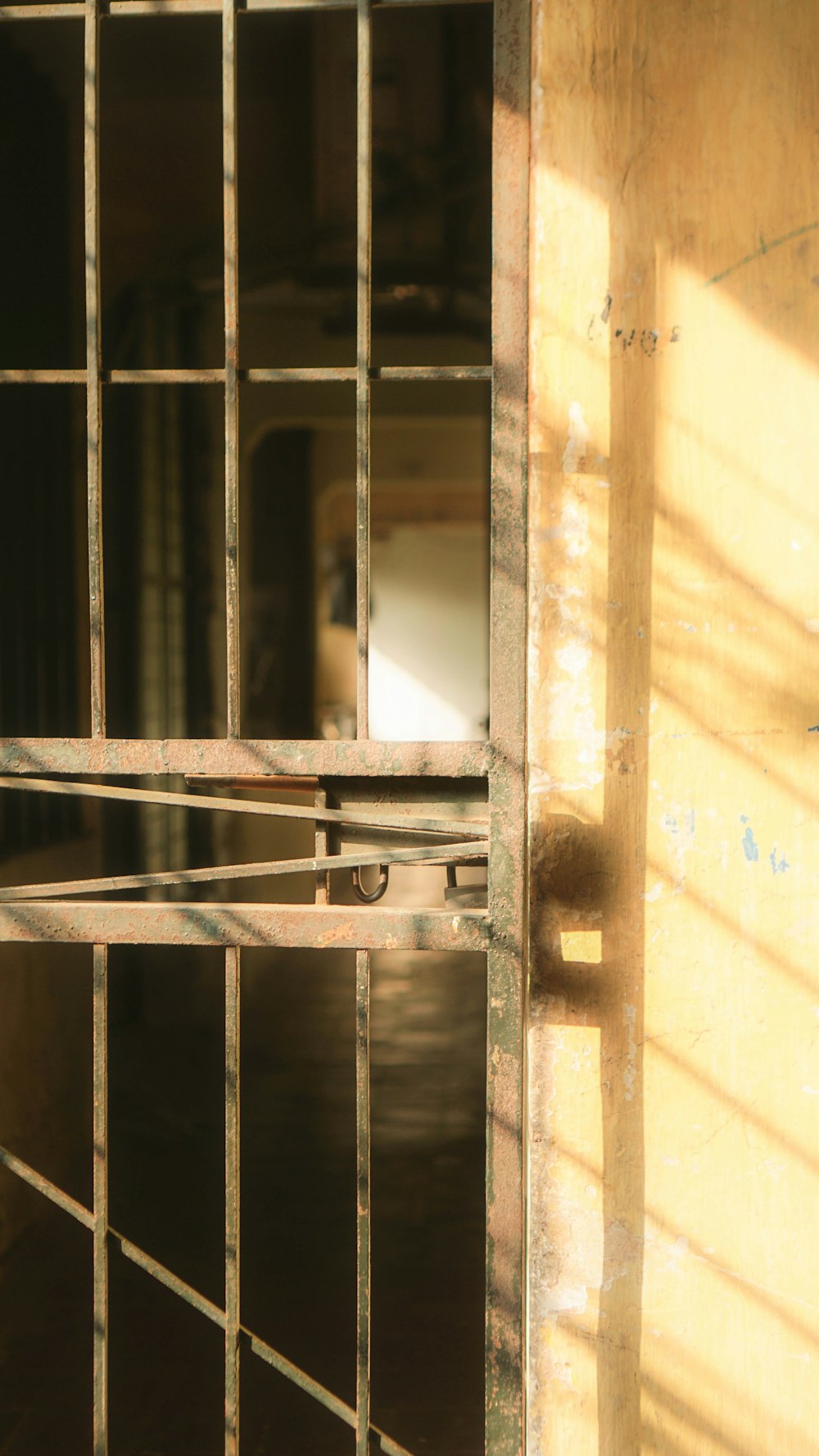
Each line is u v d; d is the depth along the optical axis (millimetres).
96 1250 2041
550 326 1926
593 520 1939
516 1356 1989
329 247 6574
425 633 15242
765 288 1910
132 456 5590
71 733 4742
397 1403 2859
